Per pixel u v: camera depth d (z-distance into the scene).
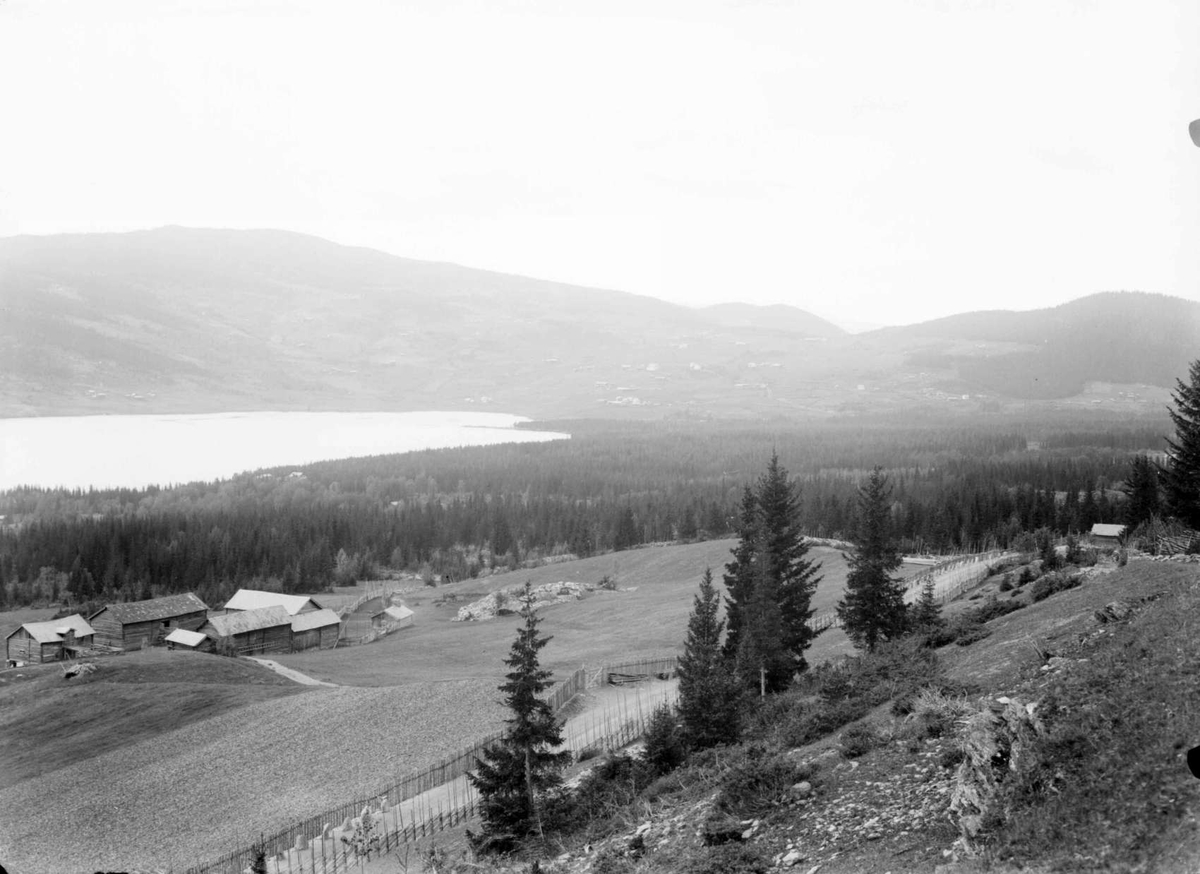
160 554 156.38
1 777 62.53
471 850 38.34
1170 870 13.67
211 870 44.44
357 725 66.25
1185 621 22.17
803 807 24.77
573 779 44.44
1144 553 48.62
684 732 40.56
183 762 61.94
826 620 86.44
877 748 27.28
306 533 176.12
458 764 56.00
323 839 45.94
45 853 49.09
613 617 116.44
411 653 105.88
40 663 102.62
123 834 51.03
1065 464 185.38
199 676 87.50
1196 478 65.25
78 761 64.31
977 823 18.30
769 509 63.03
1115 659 22.17
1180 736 16.67
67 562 156.00
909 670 36.19
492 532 188.88
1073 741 18.69
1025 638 34.31
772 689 55.22
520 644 40.56
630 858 26.28
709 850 23.81
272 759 60.97
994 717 21.08
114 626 109.12
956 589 75.88
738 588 64.12
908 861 19.14
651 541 181.75
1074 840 15.95
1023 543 104.56
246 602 124.44
